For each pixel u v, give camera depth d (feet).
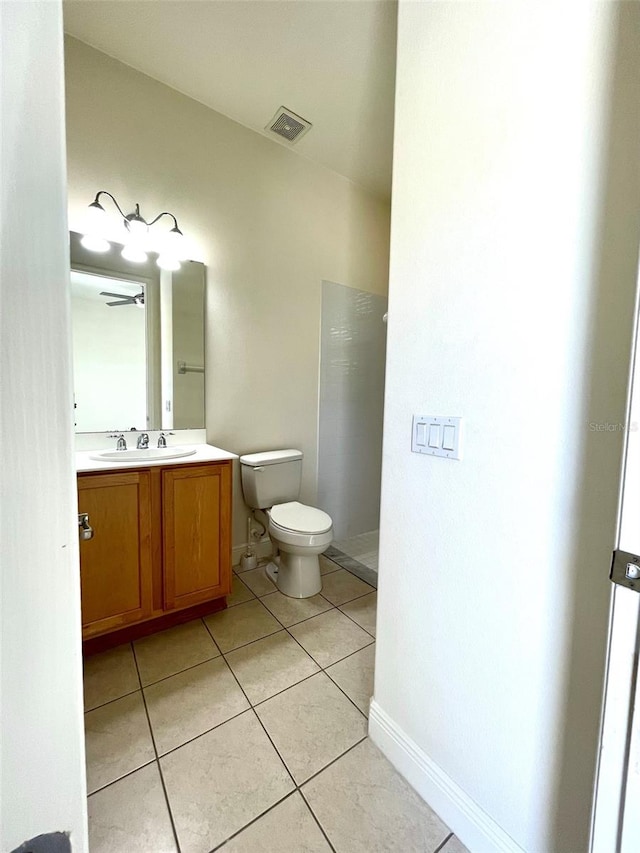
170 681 4.66
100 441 6.13
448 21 2.92
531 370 2.51
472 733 2.97
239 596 6.75
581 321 2.27
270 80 5.90
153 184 6.21
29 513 1.08
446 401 3.05
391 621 3.67
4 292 1.00
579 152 2.23
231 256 7.20
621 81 2.06
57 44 1.08
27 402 1.06
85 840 1.23
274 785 3.45
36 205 1.04
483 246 2.75
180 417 6.88
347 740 3.92
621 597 1.69
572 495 2.34
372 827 3.13
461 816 3.02
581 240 2.25
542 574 2.50
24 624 1.08
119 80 5.75
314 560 6.91
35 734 1.12
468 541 2.93
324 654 5.23
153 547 5.33
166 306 6.56
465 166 2.85
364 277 9.40
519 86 2.49
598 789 1.82
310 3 4.55
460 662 3.03
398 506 3.54
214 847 2.95
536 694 2.56
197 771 3.55
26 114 1.02
